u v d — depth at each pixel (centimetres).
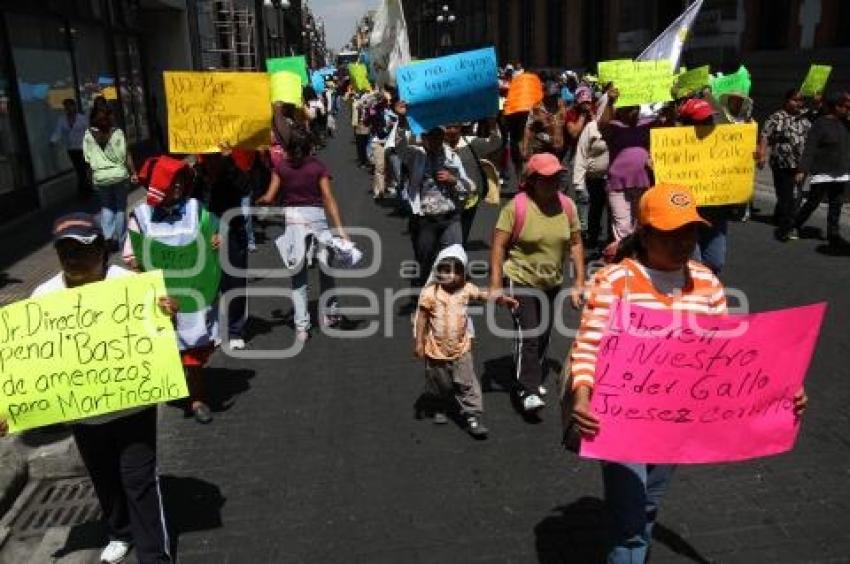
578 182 891
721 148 616
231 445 466
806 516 375
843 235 979
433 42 7131
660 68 716
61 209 1238
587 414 267
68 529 387
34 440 467
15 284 806
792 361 276
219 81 618
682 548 352
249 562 350
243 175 639
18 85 1205
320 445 462
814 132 877
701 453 281
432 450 452
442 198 638
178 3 2280
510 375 565
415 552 354
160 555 335
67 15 1452
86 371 313
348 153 2139
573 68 3856
